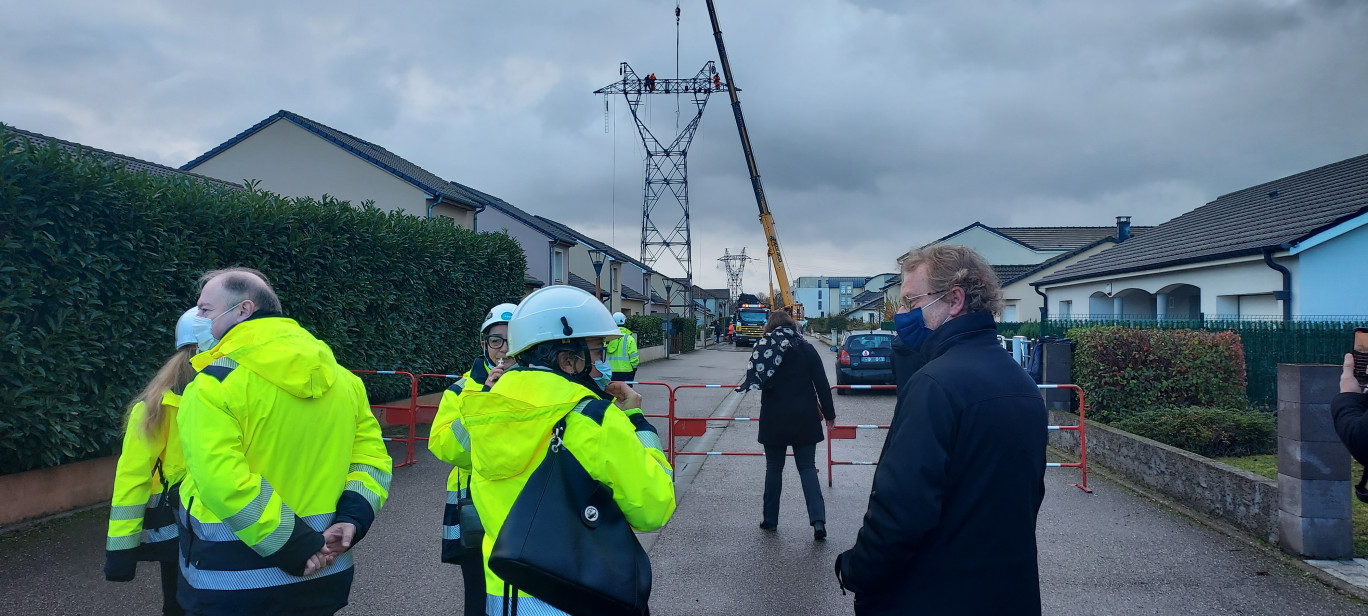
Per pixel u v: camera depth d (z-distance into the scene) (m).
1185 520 6.02
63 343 5.81
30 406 5.59
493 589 2.20
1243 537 5.51
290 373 2.37
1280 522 5.18
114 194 6.21
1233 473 5.77
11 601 4.41
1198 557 5.11
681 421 8.46
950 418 1.98
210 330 2.46
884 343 17.06
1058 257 33.62
